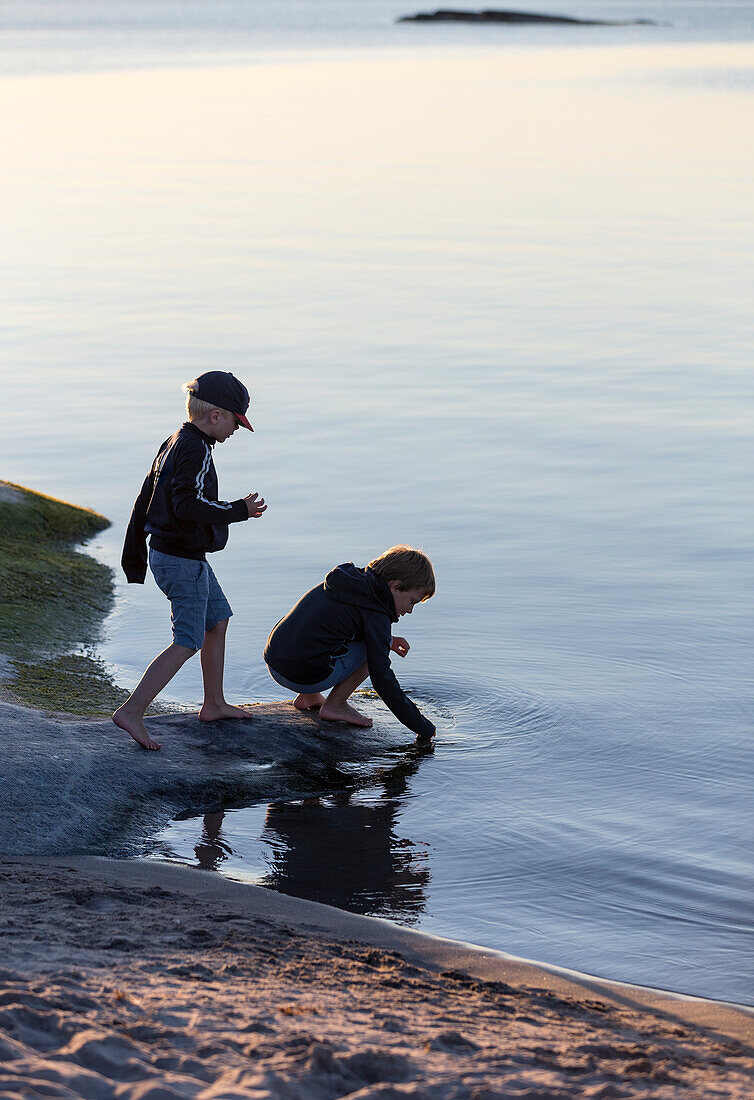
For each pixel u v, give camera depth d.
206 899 4.72
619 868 5.12
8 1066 2.84
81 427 13.55
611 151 40.69
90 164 38.66
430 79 75.50
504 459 12.23
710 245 24.61
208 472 5.71
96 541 10.32
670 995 4.12
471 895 4.91
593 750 6.34
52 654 7.75
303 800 5.82
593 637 7.93
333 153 40.91
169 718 6.38
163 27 176.25
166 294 20.89
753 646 7.74
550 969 4.27
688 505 10.77
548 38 136.75
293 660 6.45
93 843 5.29
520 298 20.06
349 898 4.86
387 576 6.41
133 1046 3.03
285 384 15.21
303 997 3.56
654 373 15.44
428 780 6.04
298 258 24.00
